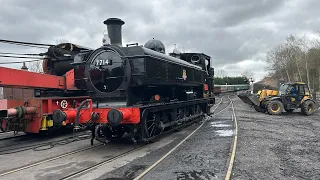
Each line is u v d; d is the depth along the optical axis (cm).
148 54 804
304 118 1580
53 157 711
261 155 670
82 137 1005
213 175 527
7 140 1001
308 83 4028
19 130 957
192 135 973
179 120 1040
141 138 781
